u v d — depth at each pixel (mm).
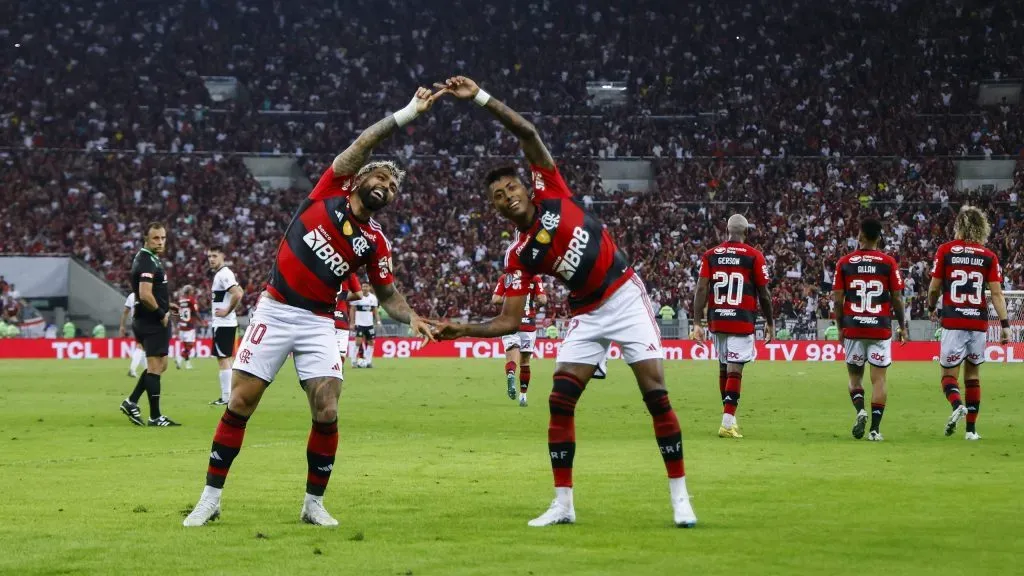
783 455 10641
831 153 52875
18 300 40750
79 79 55438
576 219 6805
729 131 54688
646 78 58438
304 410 16609
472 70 58719
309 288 6891
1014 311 34500
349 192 6969
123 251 45375
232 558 5703
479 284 43938
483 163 52312
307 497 6824
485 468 9672
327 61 59219
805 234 46781
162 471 9492
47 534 6410
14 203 46969
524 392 17844
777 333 38531
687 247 45938
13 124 51875
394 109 56281
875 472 9289
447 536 6348
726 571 5355
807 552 5824
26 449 11352
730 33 60562
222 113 54375
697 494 8000
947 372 12812
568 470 6824
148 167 50125
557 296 42562
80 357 38938
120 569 5434
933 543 6066
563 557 5711
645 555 5758
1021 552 5812
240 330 42219
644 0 61875
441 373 27844
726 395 12727
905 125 53688
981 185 51094
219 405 17875
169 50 58469
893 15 60000
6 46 57000
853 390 12578
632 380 24938
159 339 14203
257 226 47375
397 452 11023
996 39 58500
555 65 59250
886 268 12312
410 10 61750
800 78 57562
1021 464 9883
